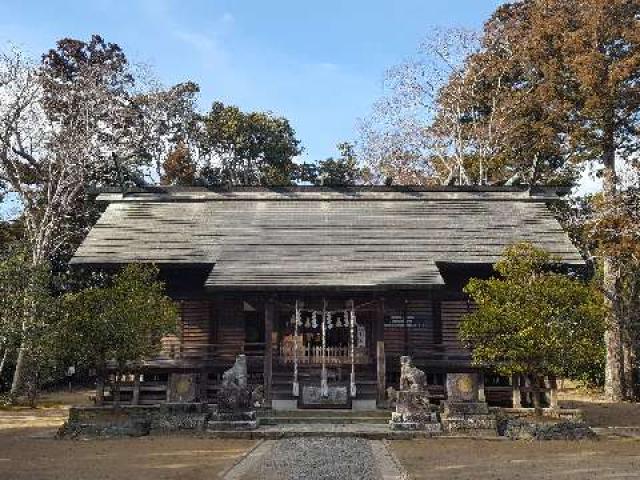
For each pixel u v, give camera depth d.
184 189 25.61
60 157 29.53
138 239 22.50
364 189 25.33
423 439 15.36
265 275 19.66
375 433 15.51
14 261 22.34
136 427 16.06
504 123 35.91
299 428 16.27
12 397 24.72
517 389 18.86
